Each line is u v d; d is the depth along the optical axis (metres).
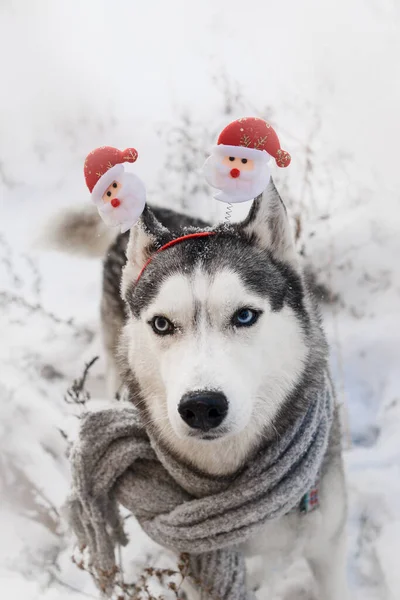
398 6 6.24
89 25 6.96
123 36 6.76
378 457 3.35
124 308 3.56
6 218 5.50
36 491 3.35
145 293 2.32
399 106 5.43
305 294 2.40
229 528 2.34
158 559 3.00
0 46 6.89
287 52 6.20
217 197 2.20
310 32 6.30
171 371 2.16
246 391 2.12
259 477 2.30
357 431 3.59
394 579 2.79
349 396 3.76
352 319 4.12
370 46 6.00
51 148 6.02
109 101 6.15
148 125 5.81
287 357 2.27
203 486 2.40
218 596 2.47
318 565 2.69
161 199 4.94
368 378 3.85
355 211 4.54
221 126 5.51
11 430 3.62
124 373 2.47
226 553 2.48
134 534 3.12
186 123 5.66
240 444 2.32
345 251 4.29
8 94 6.44
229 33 6.57
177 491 2.50
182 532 2.40
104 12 7.07
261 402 2.27
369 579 2.87
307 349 2.33
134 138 5.76
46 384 4.05
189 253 2.30
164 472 2.53
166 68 6.34
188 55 6.45
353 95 5.65
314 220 4.47
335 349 3.93
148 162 5.41
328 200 4.70
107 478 2.57
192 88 6.07
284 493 2.30
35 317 4.54
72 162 5.89
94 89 6.28
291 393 2.30
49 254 5.10
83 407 3.40
